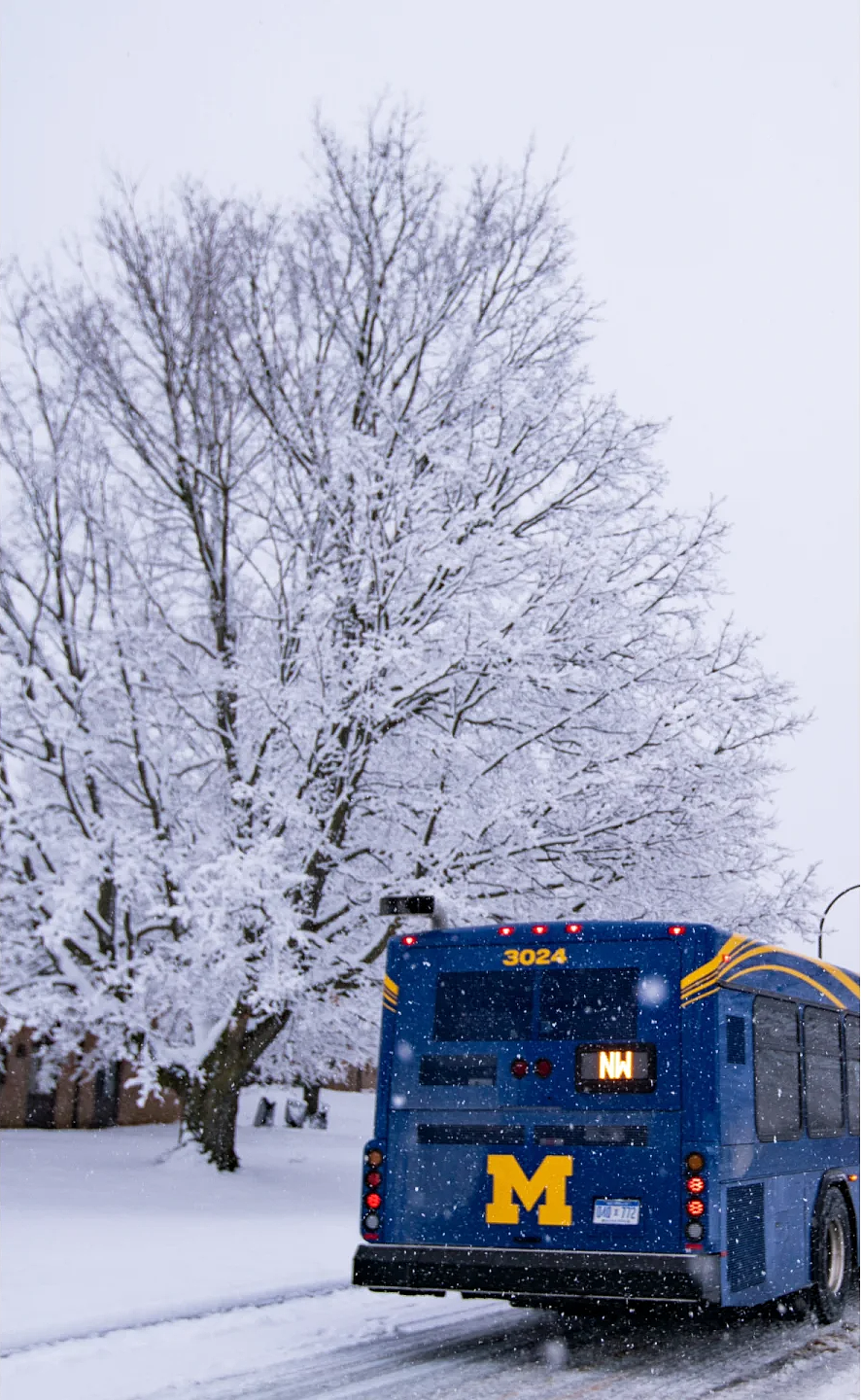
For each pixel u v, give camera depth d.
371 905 18.67
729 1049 8.92
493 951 9.37
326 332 19.89
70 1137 26.53
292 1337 9.24
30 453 18.48
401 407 19.20
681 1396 7.69
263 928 16.61
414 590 18.56
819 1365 8.86
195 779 19.80
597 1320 10.68
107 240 18.55
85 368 18.66
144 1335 8.88
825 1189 10.73
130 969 18.56
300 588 18.67
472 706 18.20
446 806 17.61
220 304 18.67
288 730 18.09
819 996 11.21
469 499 19.08
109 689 18.52
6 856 18.09
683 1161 8.46
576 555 18.08
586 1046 8.89
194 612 19.39
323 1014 19.08
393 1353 8.89
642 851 18.05
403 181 19.78
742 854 18.75
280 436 18.89
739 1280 8.64
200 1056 19.09
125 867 16.38
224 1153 19.31
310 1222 15.13
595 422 19.62
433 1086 9.23
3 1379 7.46
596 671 18.58
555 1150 8.77
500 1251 8.64
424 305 19.88
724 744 18.53
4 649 18.36
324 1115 35.69
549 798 16.83
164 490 19.52
